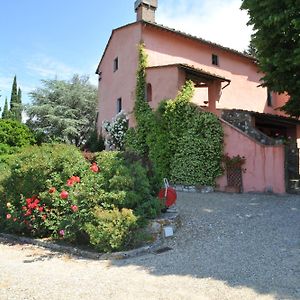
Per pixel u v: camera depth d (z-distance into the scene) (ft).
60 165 27.55
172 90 55.01
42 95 119.85
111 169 25.89
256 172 44.01
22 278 17.34
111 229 21.80
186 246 23.18
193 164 47.03
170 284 16.17
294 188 43.70
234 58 75.51
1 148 72.28
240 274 17.17
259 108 80.23
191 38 66.69
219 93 61.67
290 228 25.84
